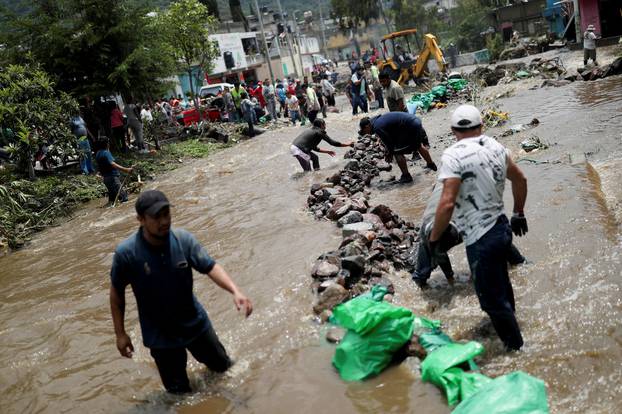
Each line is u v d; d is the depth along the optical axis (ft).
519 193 12.85
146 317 12.34
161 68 60.90
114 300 12.12
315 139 37.76
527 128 37.01
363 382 12.09
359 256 17.04
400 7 207.31
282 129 69.26
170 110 80.59
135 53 55.62
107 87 57.67
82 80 58.23
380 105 72.18
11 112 44.19
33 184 43.45
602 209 19.12
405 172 29.37
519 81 65.36
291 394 12.28
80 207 43.24
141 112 69.51
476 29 163.63
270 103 79.41
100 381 14.80
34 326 19.52
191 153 59.31
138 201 11.40
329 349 13.76
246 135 68.85
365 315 12.32
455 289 15.84
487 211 11.95
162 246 11.89
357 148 39.96
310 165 38.01
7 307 22.31
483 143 12.19
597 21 90.22
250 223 27.55
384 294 15.80
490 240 11.88
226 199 35.17
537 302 14.07
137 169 50.55
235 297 11.93
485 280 11.99
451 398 10.56
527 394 9.22
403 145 28.86
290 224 25.62
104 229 33.99
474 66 120.26
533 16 149.79
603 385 10.43
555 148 29.73
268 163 46.57
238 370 13.74
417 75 86.63
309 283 17.76
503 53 112.57
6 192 39.24
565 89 52.65
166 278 11.91
